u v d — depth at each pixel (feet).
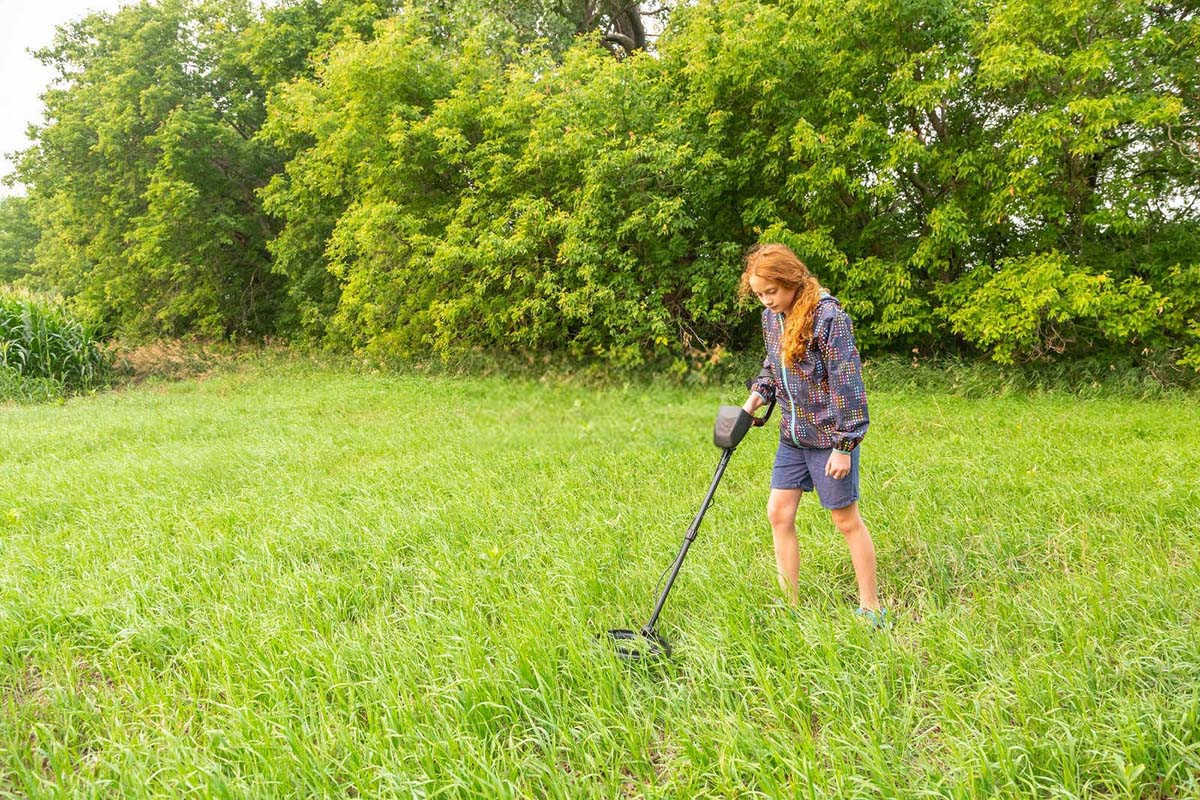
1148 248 32.94
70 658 9.33
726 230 39.37
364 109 41.37
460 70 42.60
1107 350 33.71
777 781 6.59
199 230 56.95
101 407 35.35
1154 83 31.42
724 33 34.96
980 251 36.27
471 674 8.07
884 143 32.83
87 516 15.48
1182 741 6.44
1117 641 8.28
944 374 33.53
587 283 35.83
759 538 12.39
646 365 36.86
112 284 61.52
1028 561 11.33
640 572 11.12
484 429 24.45
